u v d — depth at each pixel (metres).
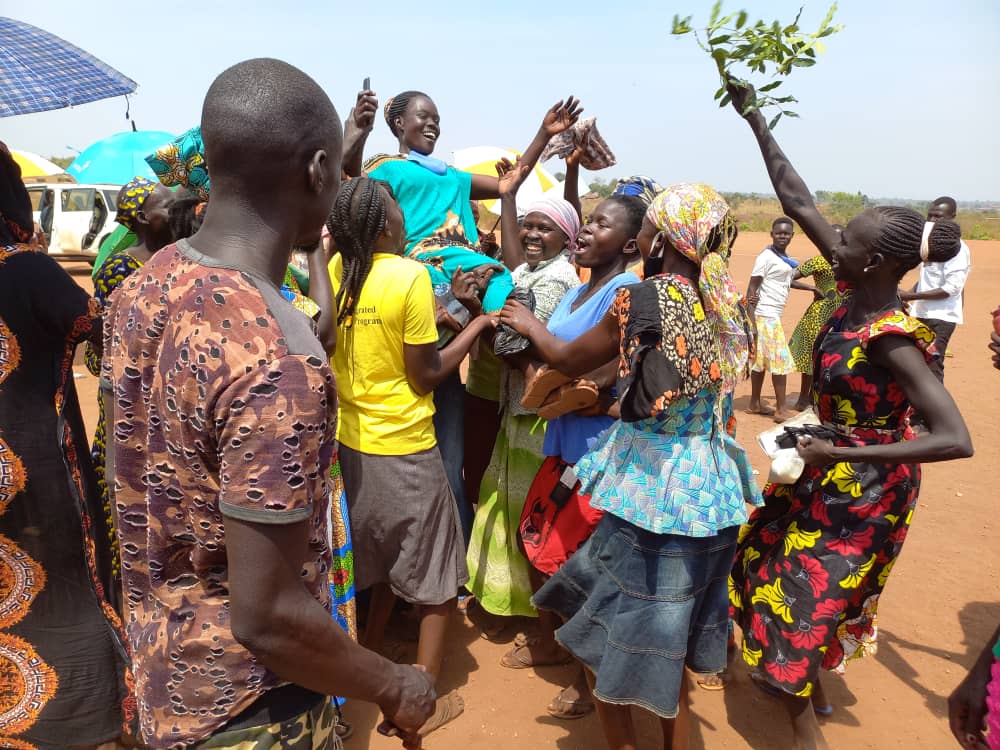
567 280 3.85
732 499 2.53
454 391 3.94
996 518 5.43
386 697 1.56
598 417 3.20
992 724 1.85
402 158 4.08
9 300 2.43
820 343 2.97
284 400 1.30
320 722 1.62
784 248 7.71
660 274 2.61
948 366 10.05
